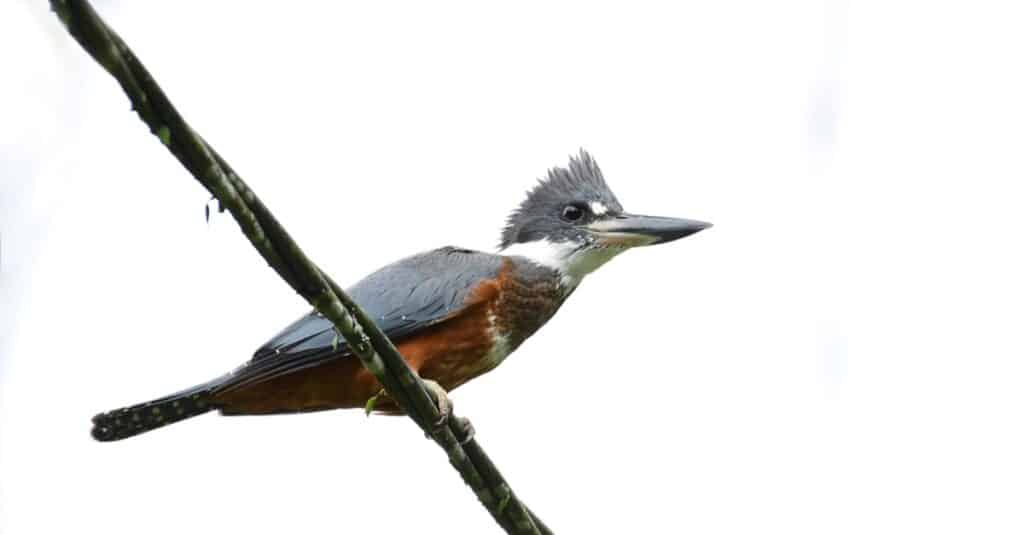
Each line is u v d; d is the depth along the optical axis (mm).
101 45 5445
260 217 6781
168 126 6023
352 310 7699
